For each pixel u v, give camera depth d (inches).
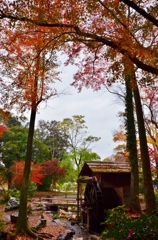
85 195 573.6
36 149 1215.6
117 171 487.2
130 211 371.6
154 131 522.0
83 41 203.5
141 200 545.0
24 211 303.3
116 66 206.7
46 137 1600.6
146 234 161.0
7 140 1037.8
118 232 184.4
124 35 179.6
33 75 299.9
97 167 506.0
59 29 193.8
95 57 251.6
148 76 228.2
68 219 571.2
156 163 532.4
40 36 218.1
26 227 296.5
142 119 315.6
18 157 971.3
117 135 578.9
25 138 1053.2
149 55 183.3
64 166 1027.3
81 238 385.4
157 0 178.7
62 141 1534.2
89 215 478.0
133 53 179.6
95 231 455.8
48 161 1185.4
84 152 952.9
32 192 725.3
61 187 1363.2
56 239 307.9
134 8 166.7
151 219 182.2
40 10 169.0
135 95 324.8
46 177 1171.3
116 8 171.6
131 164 402.3
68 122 987.3
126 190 489.4
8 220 356.2
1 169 820.0
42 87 344.8
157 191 507.2
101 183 490.9
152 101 496.1
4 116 323.3
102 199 462.0
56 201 853.2
